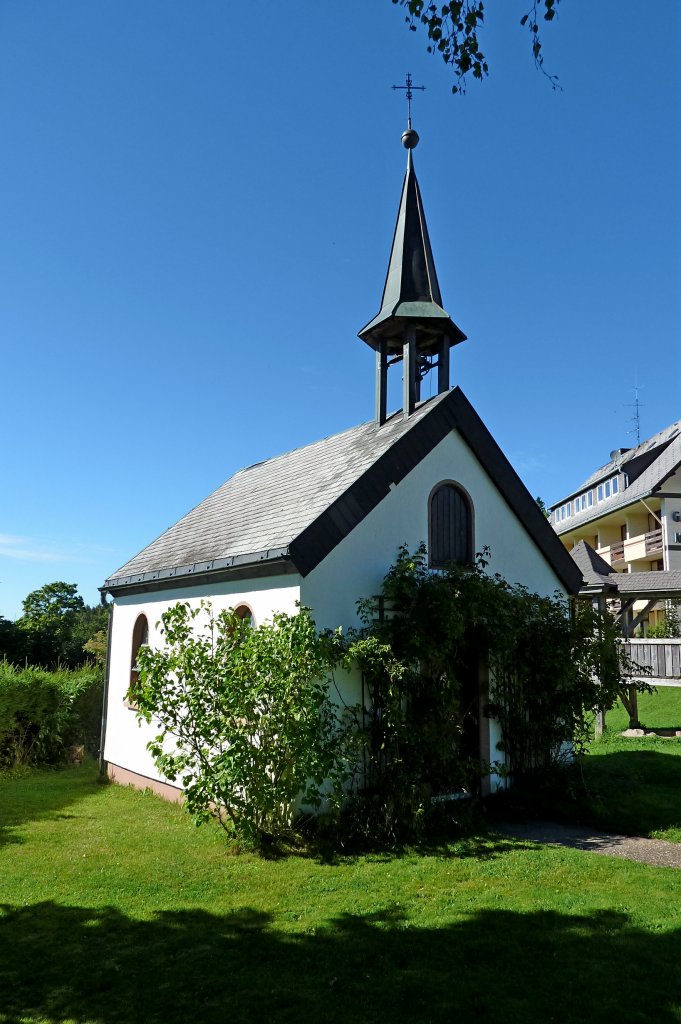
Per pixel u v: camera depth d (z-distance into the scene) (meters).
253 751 8.66
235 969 5.57
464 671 11.68
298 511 11.38
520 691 11.87
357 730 9.58
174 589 13.51
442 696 10.01
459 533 12.12
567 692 11.84
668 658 20.55
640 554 37.44
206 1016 4.89
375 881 7.55
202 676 9.14
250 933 6.25
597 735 17.02
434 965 5.56
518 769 11.85
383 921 6.43
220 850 8.93
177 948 5.98
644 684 12.18
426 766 9.92
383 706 9.84
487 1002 5.00
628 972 5.39
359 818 9.34
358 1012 4.92
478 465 12.57
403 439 11.35
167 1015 4.92
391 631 10.17
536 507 13.05
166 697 9.31
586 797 10.86
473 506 12.33
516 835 9.64
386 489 10.96
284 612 9.71
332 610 10.17
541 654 11.73
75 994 5.24
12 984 5.43
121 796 12.98
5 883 7.79
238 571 11.16
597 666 11.92
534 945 5.89
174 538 16.33
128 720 14.46
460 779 10.17
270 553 10.07
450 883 7.47
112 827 10.41
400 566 10.62
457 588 10.59
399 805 9.37
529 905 6.76
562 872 7.80
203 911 6.79
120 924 6.54
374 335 14.08
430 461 11.85
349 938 6.08
